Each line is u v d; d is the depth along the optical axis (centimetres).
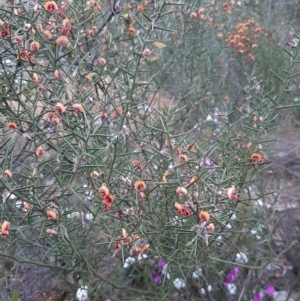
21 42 198
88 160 195
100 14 278
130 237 197
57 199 192
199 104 359
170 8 341
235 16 471
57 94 197
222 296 268
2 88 204
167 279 264
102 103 231
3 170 180
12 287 260
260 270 275
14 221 227
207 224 187
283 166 389
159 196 218
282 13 539
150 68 361
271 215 304
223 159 220
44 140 199
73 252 215
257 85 276
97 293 253
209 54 384
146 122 280
